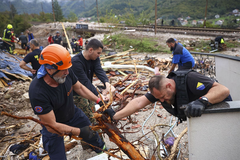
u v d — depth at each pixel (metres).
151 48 14.37
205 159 1.91
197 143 1.86
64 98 2.14
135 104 2.07
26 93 5.65
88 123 2.59
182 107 1.71
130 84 5.59
